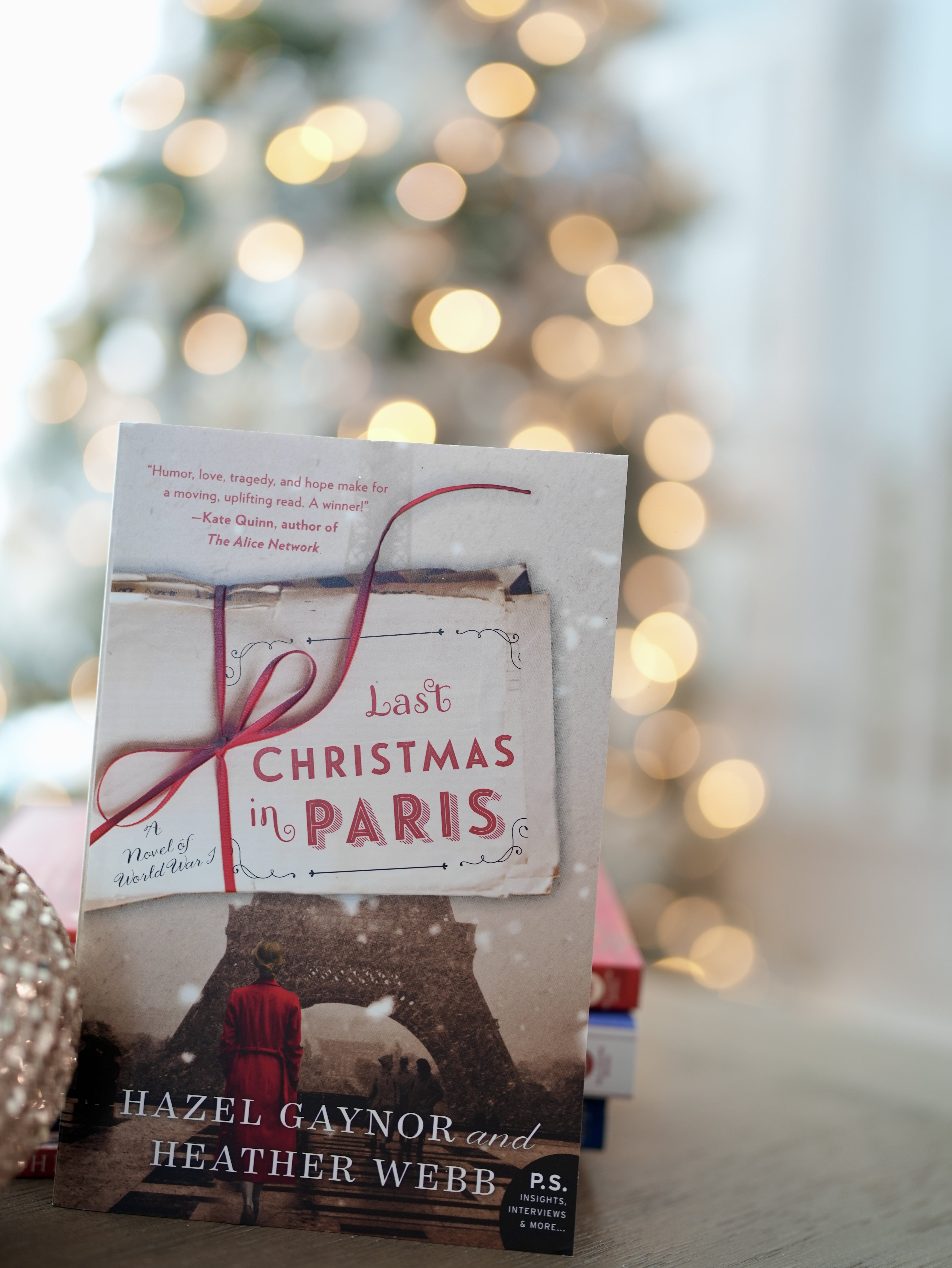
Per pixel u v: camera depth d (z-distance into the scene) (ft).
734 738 6.94
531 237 4.64
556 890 1.34
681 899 5.74
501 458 1.36
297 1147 1.32
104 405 4.57
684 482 4.84
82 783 4.39
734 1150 1.71
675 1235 1.39
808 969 6.47
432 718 1.34
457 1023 1.34
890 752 6.96
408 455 1.36
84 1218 1.30
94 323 4.37
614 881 5.65
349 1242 1.30
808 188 6.81
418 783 1.34
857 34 6.67
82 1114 1.32
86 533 4.52
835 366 6.88
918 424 6.89
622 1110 1.88
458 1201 1.32
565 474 1.37
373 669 1.34
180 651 1.33
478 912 1.34
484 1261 1.28
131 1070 1.32
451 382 4.96
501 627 1.35
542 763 1.35
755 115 6.80
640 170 4.81
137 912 1.32
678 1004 2.64
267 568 1.34
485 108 4.55
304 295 4.68
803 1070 2.15
